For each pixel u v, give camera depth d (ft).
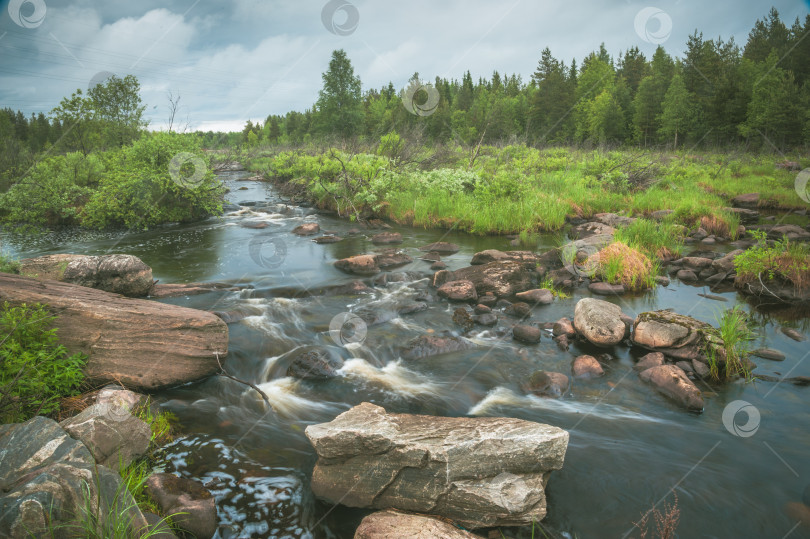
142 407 13.42
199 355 15.98
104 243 37.83
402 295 25.38
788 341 19.42
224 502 10.49
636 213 46.32
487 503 9.75
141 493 9.98
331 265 31.09
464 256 33.45
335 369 17.08
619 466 11.87
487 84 272.31
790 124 105.60
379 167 54.60
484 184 49.34
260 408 14.65
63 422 10.68
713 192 58.49
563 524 9.96
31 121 166.09
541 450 10.45
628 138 154.40
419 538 8.61
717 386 16.01
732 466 11.82
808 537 9.55
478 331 20.89
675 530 9.77
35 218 45.98
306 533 9.76
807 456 12.17
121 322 15.19
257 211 54.75
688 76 159.33
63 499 7.53
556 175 62.54
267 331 20.16
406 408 14.70
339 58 153.28
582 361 17.20
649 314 19.65
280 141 191.01
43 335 14.10
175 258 32.73
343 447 10.69
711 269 28.55
